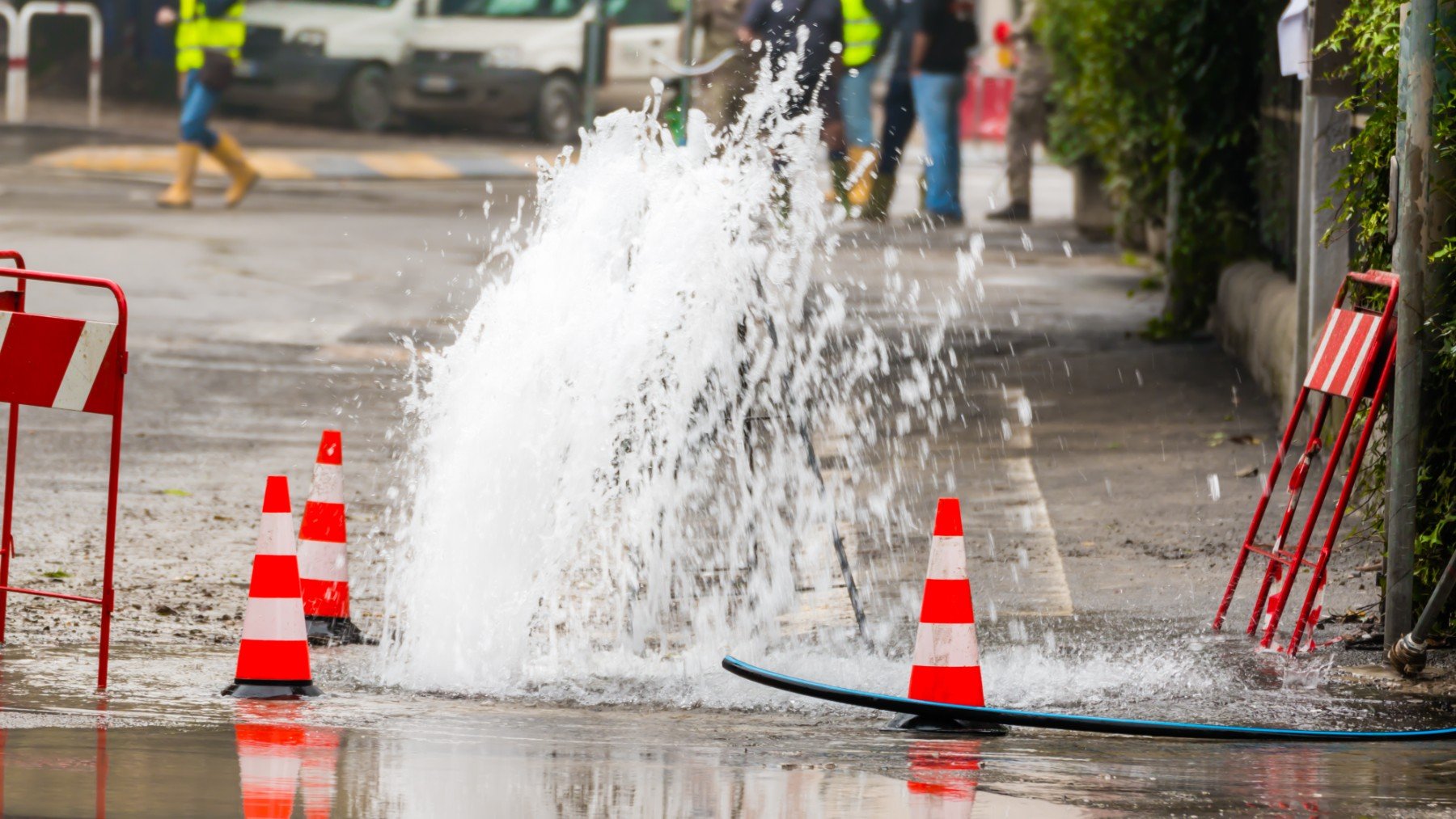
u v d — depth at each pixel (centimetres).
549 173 1534
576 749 1112
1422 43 1337
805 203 1688
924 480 2072
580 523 1473
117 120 6444
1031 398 2527
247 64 6059
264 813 944
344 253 3875
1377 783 1058
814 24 3984
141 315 3122
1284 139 2552
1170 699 1277
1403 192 1350
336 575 1472
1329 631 1459
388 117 6188
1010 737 1178
